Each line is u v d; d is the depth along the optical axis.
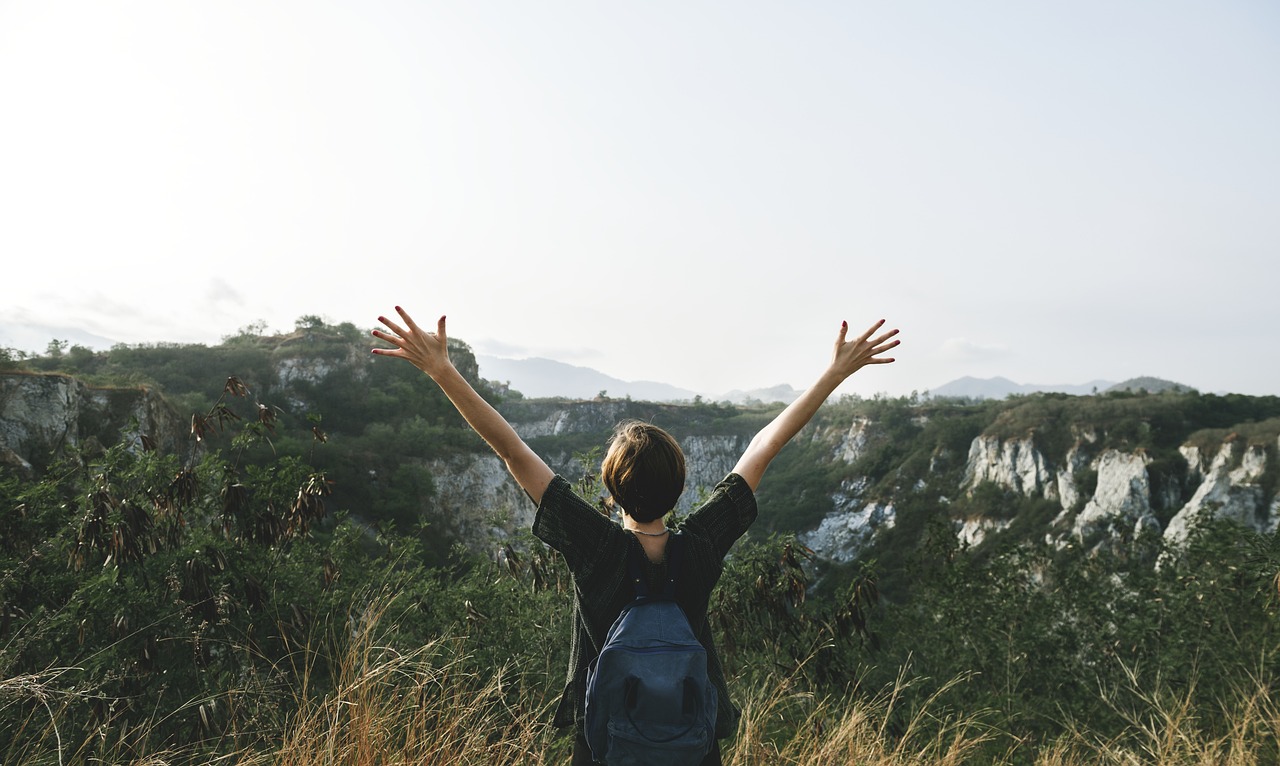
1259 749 3.73
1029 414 95.69
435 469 62.91
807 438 142.75
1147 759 3.92
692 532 1.58
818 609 6.28
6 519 4.62
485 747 2.38
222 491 4.89
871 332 1.78
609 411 160.75
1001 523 87.62
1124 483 75.50
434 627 5.39
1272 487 65.00
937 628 10.11
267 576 4.84
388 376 88.75
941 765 3.48
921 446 110.19
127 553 4.11
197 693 3.74
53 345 85.00
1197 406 83.06
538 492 1.53
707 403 179.38
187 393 68.19
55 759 2.66
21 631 3.48
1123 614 9.34
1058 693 8.34
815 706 4.59
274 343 93.94
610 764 1.28
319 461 54.22
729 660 5.72
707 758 1.53
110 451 4.98
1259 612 7.40
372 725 2.17
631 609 1.44
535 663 5.08
